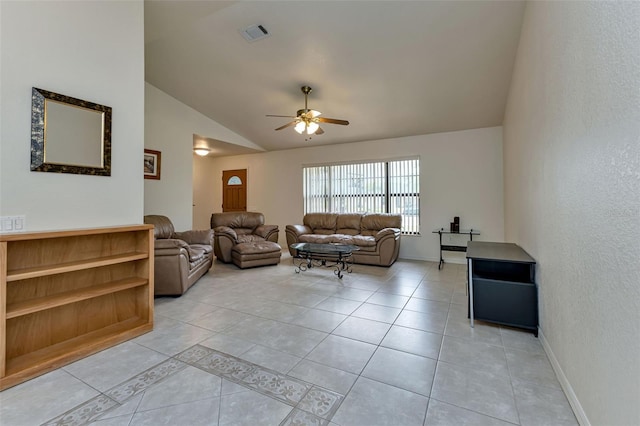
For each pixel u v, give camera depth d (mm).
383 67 3998
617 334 1148
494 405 1597
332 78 4344
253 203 7863
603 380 1257
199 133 5785
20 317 2039
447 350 2209
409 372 1919
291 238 6059
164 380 1832
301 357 2107
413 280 4242
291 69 4207
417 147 5891
